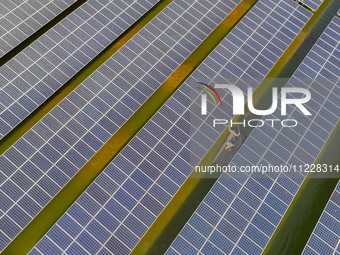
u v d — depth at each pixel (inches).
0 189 639.8
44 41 800.3
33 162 668.7
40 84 754.2
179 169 687.1
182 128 726.5
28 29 815.7
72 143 694.5
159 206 650.8
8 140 724.0
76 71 780.0
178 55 819.4
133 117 764.0
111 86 761.0
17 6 836.0
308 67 819.4
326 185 708.0
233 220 642.2
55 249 600.7
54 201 671.1
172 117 736.3
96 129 714.2
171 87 805.9
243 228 636.7
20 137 724.7
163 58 810.2
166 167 685.9
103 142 704.4
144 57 805.2
